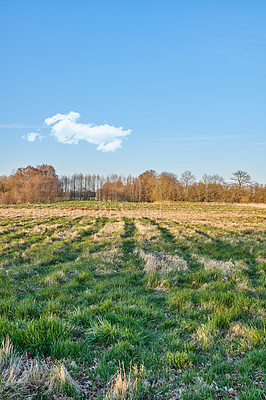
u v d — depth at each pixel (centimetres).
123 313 459
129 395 260
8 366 293
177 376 302
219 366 317
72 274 749
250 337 379
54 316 419
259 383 286
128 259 952
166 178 9494
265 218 3275
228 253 1048
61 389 267
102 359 325
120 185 11506
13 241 1276
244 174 8281
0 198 7112
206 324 426
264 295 563
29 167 10606
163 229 1975
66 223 2225
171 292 604
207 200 9081
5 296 553
